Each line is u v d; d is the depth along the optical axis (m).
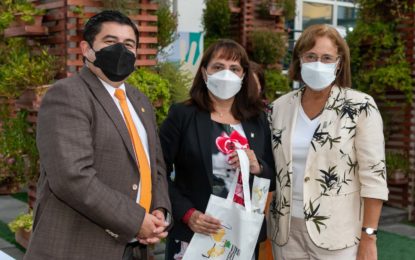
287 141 2.93
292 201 2.89
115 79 2.45
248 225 2.72
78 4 4.58
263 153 2.97
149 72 4.93
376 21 6.88
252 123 3.00
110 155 2.34
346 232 2.78
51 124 2.25
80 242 2.31
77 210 2.21
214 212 2.72
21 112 4.96
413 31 6.66
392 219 6.72
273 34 8.01
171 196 2.86
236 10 8.27
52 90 2.33
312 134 2.89
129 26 2.51
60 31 4.75
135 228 2.28
